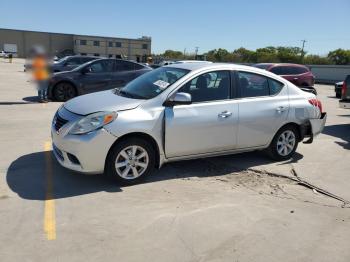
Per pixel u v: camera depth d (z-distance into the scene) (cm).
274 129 592
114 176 478
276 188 514
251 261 338
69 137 456
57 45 9094
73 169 467
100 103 488
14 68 3409
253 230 393
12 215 396
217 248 355
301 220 422
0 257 322
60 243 348
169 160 517
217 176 545
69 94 1223
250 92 570
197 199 460
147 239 364
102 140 457
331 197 495
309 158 659
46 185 480
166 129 492
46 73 1170
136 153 490
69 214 405
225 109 536
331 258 350
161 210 425
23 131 765
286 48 8431
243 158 632
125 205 434
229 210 435
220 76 545
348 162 646
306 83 1772
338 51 7462
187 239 367
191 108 511
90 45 9406
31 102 1177
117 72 1273
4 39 8475
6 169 533
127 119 468
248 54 8156
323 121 642
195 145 521
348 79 949
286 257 347
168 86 508
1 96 1304
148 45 10169
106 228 380
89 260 325
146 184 499
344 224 418
